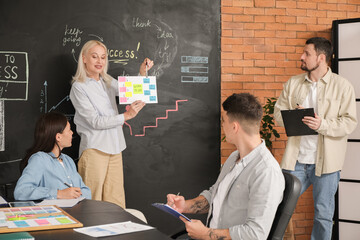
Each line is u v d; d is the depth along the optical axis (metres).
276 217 1.91
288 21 4.44
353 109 3.51
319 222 3.55
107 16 3.95
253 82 4.38
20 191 2.36
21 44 3.73
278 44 4.43
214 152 4.27
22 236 1.56
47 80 3.80
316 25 4.50
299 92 3.63
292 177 1.96
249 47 4.36
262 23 4.38
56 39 3.81
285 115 3.37
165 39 4.12
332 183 3.51
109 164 3.62
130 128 4.06
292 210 1.90
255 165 1.97
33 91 3.77
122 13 3.99
